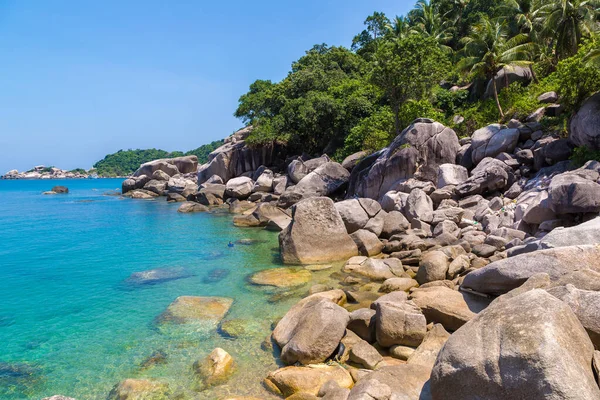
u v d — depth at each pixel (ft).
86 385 26.27
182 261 56.24
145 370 27.81
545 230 50.65
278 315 36.40
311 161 122.21
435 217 64.23
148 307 39.06
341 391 22.20
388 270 47.06
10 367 28.58
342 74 177.47
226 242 69.15
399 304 30.73
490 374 15.87
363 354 27.35
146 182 182.19
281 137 153.99
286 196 102.01
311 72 170.09
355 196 94.53
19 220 99.09
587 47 77.20
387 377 21.70
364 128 124.77
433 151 86.99
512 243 48.93
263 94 184.14
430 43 104.58
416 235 59.21
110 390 25.62
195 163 200.23
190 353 29.91
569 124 70.49
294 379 24.81
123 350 30.66
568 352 15.37
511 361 15.58
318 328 28.43
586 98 73.10
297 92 169.27
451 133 88.79
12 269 53.31
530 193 63.57
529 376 14.92
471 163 86.38
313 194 102.47
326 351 27.91
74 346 31.48
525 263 30.22
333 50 205.26
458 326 29.89
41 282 47.52
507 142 81.56
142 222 93.81
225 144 202.39
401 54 104.88
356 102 143.02
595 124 63.21
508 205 65.26
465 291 33.58
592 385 15.05
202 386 25.61
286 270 49.67
